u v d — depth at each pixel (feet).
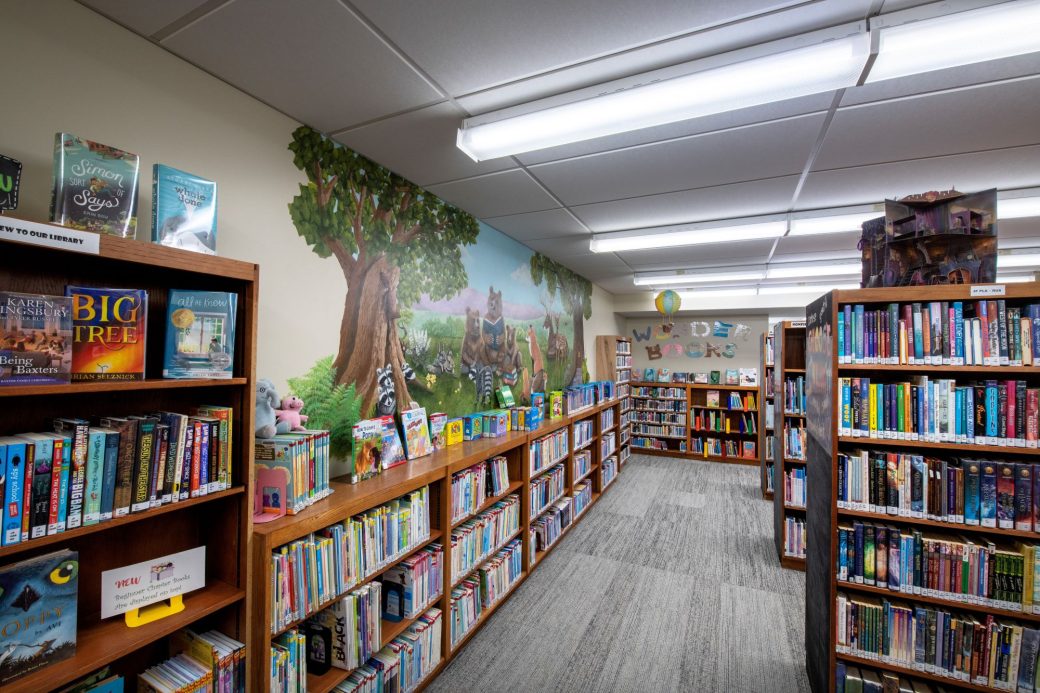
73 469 3.65
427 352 9.57
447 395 10.26
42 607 3.58
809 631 7.73
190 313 4.55
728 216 11.22
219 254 5.66
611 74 5.56
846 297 6.36
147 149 4.92
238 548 4.87
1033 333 5.65
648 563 11.85
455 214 10.58
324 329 7.13
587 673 7.66
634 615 9.42
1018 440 5.72
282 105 6.25
